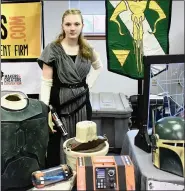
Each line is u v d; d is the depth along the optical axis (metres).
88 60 2.01
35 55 2.30
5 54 2.30
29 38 2.28
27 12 2.24
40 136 1.42
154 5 2.19
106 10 2.18
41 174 1.32
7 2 2.23
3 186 1.36
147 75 1.47
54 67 1.91
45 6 3.39
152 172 1.30
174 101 1.52
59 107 1.93
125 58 2.21
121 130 2.84
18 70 2.33
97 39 3.50
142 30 2.21
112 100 3.00
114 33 2.20
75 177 1.36
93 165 1.25
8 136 1.30
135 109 3.00
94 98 3.04
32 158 1.40
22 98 1.43
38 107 1.43
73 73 1.92
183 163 1.26
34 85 2.35
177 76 1.51
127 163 1.28
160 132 1.31
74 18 1.89
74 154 1.44
